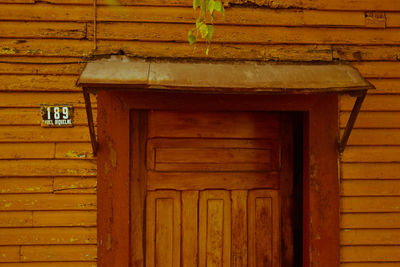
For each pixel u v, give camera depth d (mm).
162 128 3348
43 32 3119
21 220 3080
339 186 3256
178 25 3195
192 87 2592
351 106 3268
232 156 3402
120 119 3158
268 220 3430
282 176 3443
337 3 3273
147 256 3332
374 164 3279
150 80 2605
